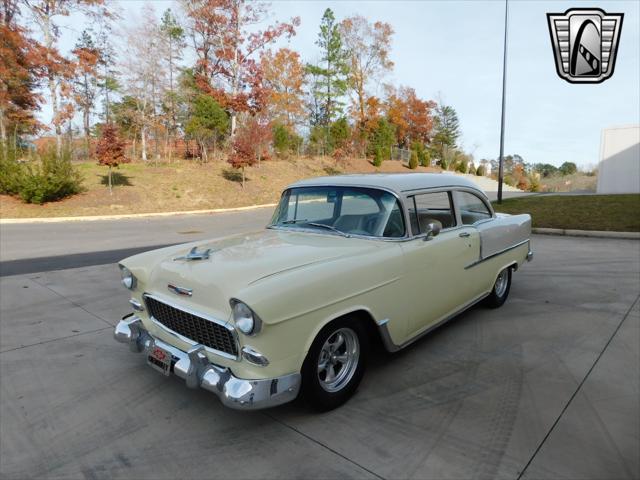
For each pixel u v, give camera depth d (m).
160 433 2.77
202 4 28.12
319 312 2.69
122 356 3.94
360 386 3.32
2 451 2.60
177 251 3.48
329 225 3.71
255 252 3.10
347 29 40.53
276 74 34.50
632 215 11.11
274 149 30.73
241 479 2.33
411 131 51.56
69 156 18.17
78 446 2.64
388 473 2.35
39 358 3.89
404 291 3.36
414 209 3.57
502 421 2.83
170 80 29.02
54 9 24.30
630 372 3.50
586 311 5.00
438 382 3.37
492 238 4.61
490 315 4.91
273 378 2.52
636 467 2.37
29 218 14.93
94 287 6.24
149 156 28.19
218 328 2.62
